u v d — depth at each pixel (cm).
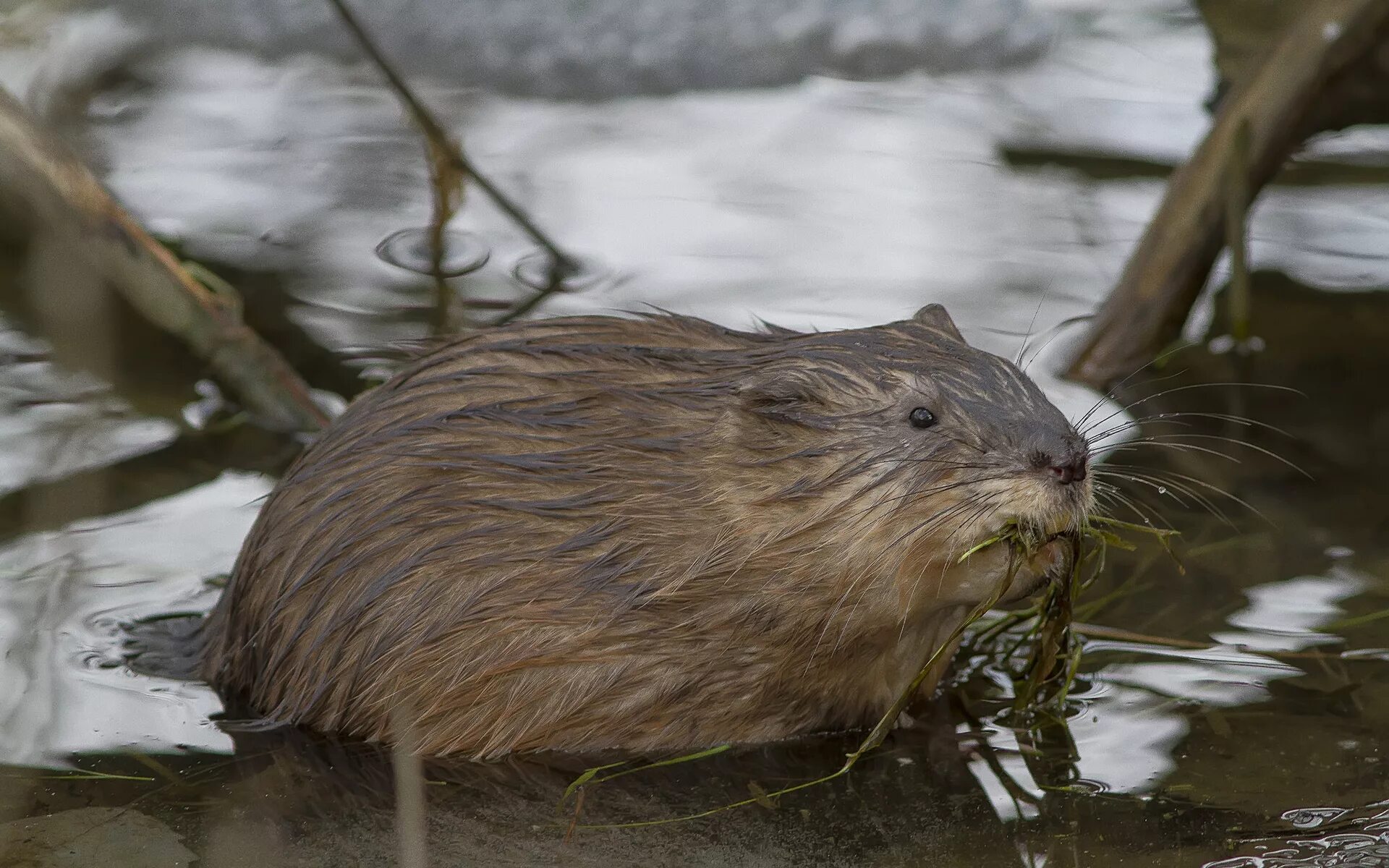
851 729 1064
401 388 1055
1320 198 1777
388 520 1004
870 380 1016
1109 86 1997
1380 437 1360
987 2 2192
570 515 998
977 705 1066
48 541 1203
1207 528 1242
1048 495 968
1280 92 1437
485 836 921
